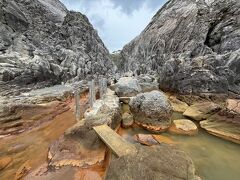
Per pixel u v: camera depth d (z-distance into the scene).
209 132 11.40
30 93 15.41
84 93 21.45
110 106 12.55
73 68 31.83
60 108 13.69
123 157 6.16
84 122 9.08
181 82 19.06
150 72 39.69
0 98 12.16
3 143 8.19
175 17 43.81
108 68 57.94
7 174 6.07
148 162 5.83
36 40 29.06
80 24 47.53
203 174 7.16
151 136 10.24
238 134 10.27
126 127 12.05
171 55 34.72
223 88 15.24
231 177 7.01
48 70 23.00
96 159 7.23
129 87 19.83
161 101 12.14
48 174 6.30
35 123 10.74
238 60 14.99
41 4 45.06
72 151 7.52
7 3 26.45
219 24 23.52
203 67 17.66
